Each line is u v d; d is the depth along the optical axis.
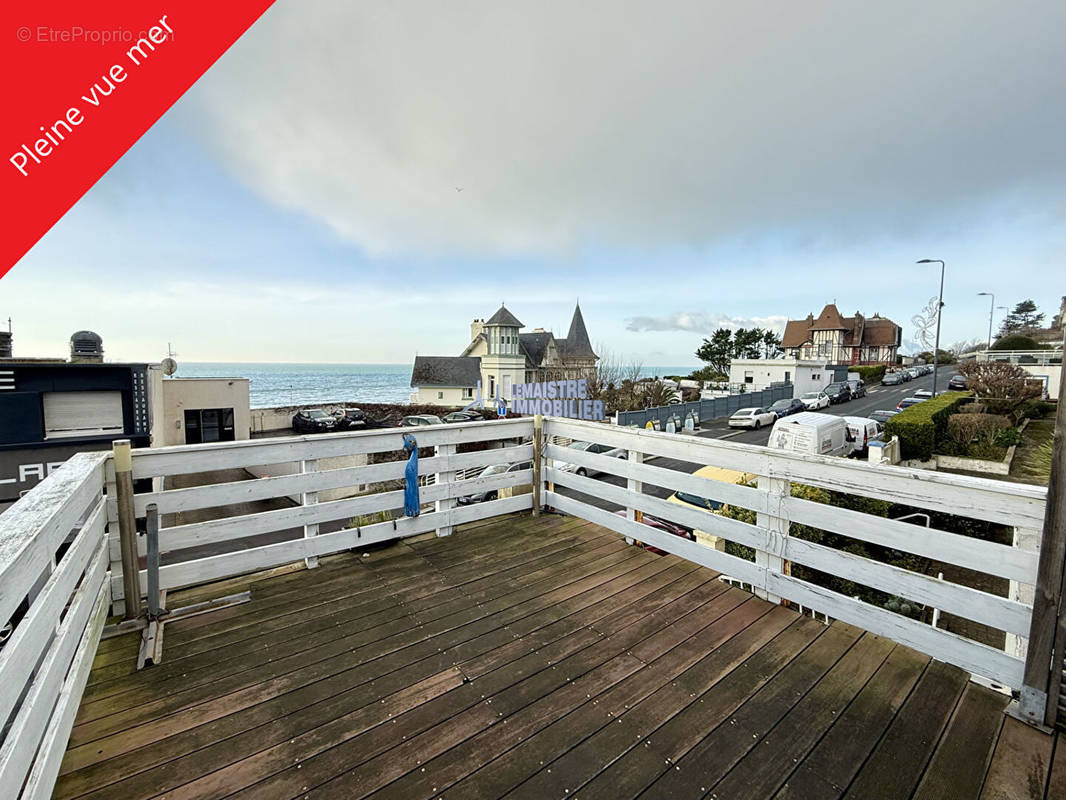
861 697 1.98
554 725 1.81
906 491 2.15
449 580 3.04
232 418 20.31
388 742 1.71
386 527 3.50
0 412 9.41
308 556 3.16
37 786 1.23
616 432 3.65
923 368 53.56
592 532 3.89
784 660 2.23
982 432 15.52
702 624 2.54
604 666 2.18
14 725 1.10
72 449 10.08
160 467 2.60
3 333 12.70
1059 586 1.72
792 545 2.62
